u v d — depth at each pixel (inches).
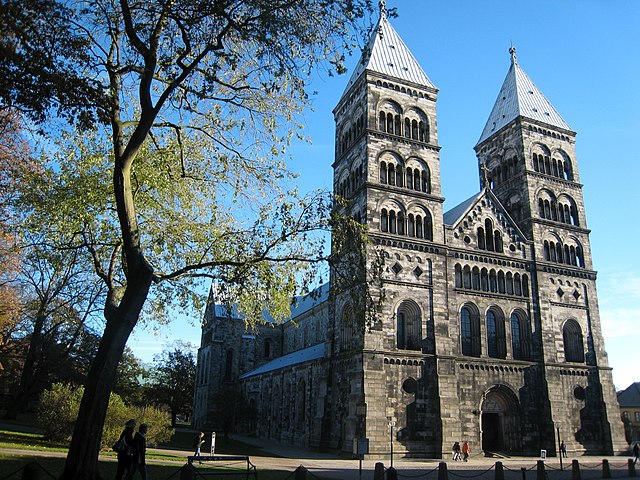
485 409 2298.2
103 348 828.0
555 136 2977.4
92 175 1244.5
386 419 2031.3
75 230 1211.9
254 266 1096.8
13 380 2746.1
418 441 2062.0
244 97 1149.7
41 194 1234.6
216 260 1185.4
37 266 1760.6
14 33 773.3
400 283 2247.8
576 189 2910.9
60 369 2511.1
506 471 1614.2
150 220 1273.4
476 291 2409.0
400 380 2112.5
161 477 1055.0
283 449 2434.8
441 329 2250.2
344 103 2815.0
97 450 784.9
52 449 1386.6
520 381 2370.8
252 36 941.2
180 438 2896.2
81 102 841.5
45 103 818.2
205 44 1023.6
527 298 2527.1
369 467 1684.3
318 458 1999.3
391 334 2165.4
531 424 2332.7
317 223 1077.8
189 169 1312.7
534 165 2871.6
